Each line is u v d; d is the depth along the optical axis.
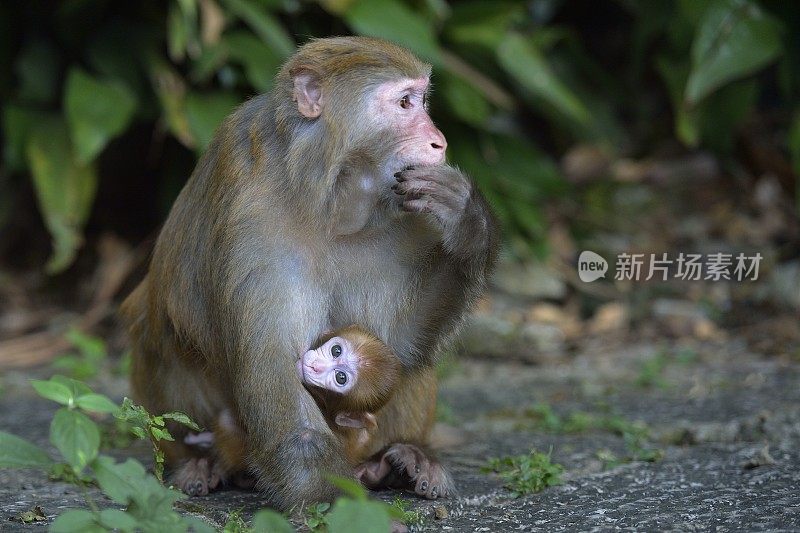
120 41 15.49
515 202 16.36
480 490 8.21
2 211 16.62
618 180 18.17
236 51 14.88
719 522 7.11
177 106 14.75
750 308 15.11
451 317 8.34
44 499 7.94
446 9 16.27
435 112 16.42
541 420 11.02
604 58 19.86
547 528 7.14
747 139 17.84
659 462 9.06
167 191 16.52
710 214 17.55
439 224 8.05
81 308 16.05
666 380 12.55
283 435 7.49
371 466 8.38
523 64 15.77
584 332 15.02
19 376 13.59
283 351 7.59
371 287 8.18
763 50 14.99
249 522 7.43
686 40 16.70
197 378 8.54
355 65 7.86
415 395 8.71
